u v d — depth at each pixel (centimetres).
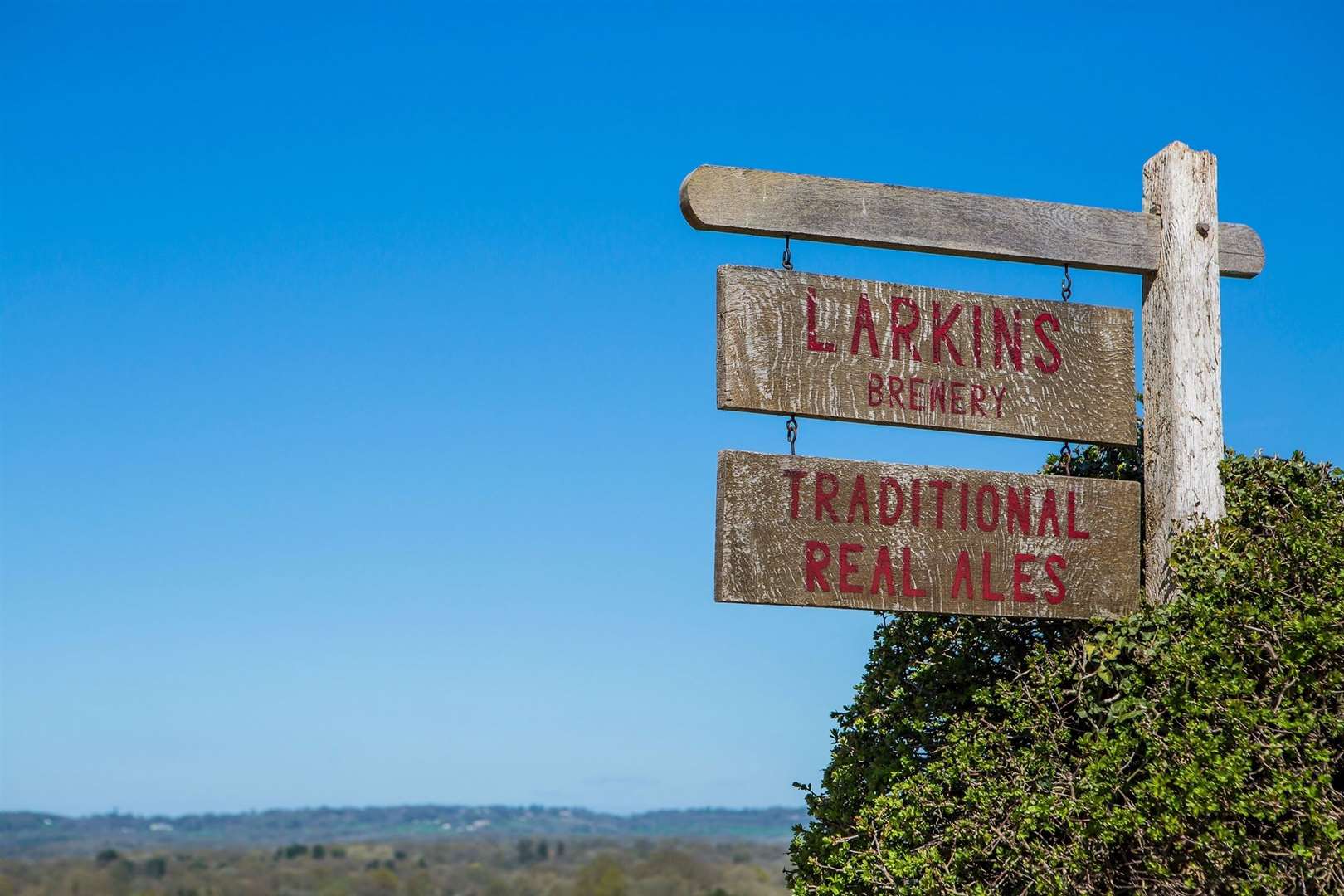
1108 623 823
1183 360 842
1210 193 865
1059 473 935
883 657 922
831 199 814
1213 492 830
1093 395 852
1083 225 856
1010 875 789
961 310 834
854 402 805
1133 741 757
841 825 889
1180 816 720
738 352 790
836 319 809
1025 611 819
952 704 869
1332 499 827
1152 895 740
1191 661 748
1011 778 798
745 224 797
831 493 796
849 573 792
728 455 783
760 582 778
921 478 813
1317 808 687
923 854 809
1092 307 858
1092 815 753
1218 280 857
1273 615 739
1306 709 710
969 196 839
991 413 830
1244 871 703
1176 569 808
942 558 809
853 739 908
